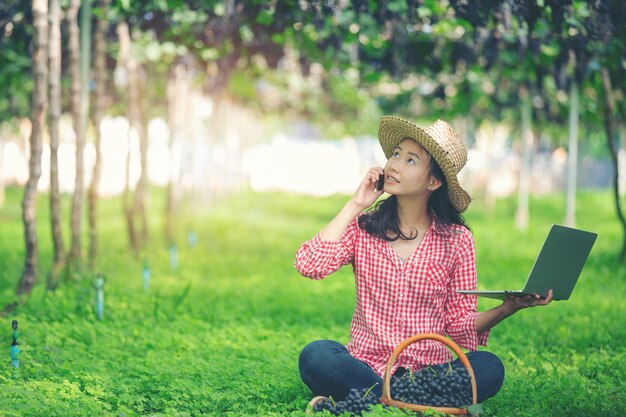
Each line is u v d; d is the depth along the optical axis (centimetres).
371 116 2850
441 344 589
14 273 1345
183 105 2355
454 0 857
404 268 582
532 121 2572
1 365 702
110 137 3709
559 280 556
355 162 5150
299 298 1186
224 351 791
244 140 3797
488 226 2622
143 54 1566
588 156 4512
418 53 1234
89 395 628
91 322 934
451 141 571
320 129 3628
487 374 568
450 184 577
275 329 952
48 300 1002
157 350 807
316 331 918
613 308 1107
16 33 1246
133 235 1658
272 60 1485
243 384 647
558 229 532
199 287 1253
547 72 1241
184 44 1397
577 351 869
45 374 693
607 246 1917
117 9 1159
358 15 963
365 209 600
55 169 1122
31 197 1053
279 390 638
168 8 1138
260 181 5016
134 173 3778
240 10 1045
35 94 1042
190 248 1827
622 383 673
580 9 901
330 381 574
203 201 2845
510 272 1516
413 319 584
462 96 1656
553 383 681
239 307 1090
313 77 2106
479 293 562
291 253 1816
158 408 611
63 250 1139
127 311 988
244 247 1898
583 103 1923
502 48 1187
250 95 2444
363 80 1317
